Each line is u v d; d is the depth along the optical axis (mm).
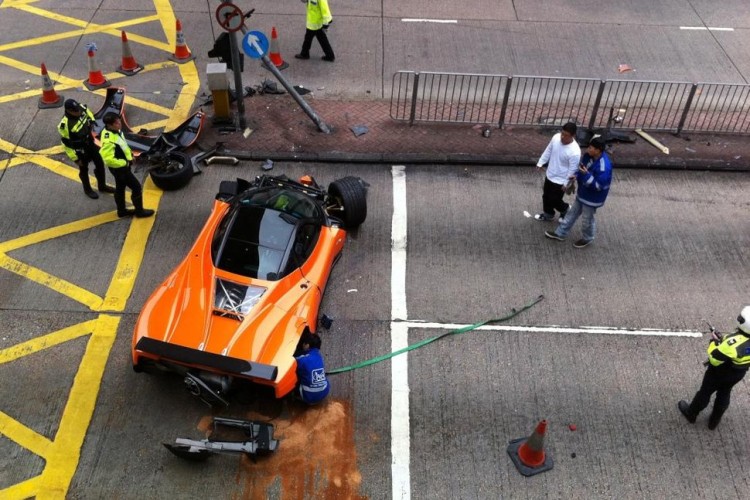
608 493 6168
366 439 6461
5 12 13820
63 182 9633
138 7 14281
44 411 6531
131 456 6184
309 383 6293
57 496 5859
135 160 9844
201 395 6199
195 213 9188
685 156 10789
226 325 6207
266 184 8367
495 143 10898
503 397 6969
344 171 10180
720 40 14156
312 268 7191
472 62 13055
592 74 12852
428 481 6156
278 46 12664
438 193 9844
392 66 12812
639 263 8797
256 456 6168
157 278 8117
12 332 7320
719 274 8688
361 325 7656
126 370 6965
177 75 12164
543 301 8141
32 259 8281
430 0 15164
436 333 7625
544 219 9398
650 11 15125
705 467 6453
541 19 14656
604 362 7426
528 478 6242
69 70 12078
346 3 14828
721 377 6176
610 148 10922
